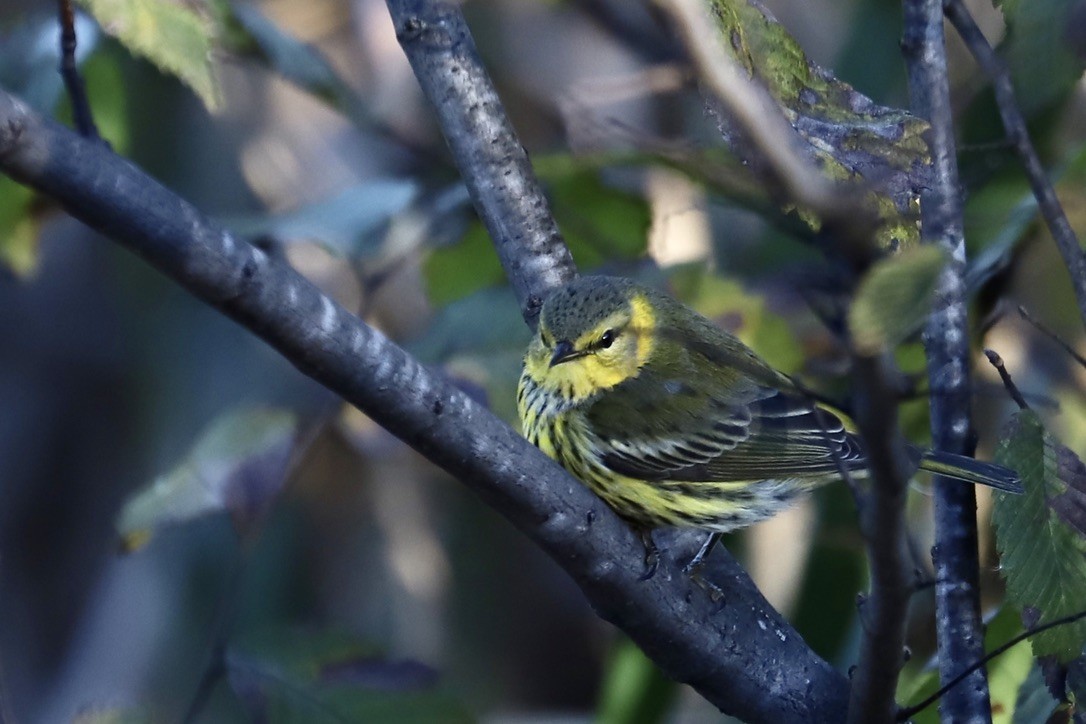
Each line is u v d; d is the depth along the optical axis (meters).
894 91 12.34
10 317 13.83
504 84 14.17
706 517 9.95
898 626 5.60
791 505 10.09
